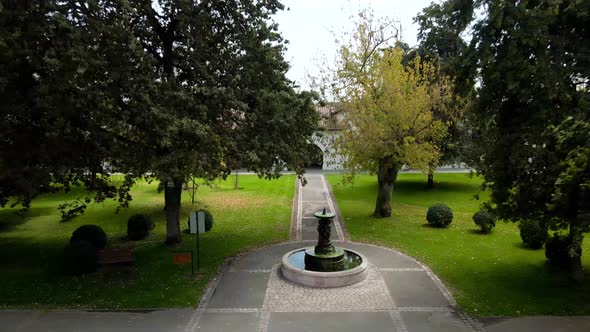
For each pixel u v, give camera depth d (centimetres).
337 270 1303
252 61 1423
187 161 1172
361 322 996
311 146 1670
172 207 1628
